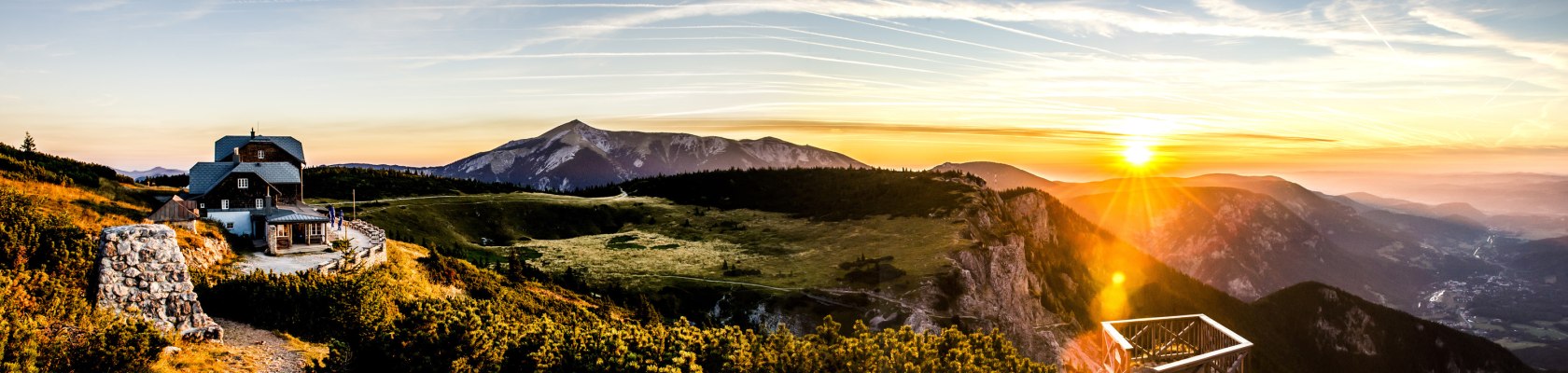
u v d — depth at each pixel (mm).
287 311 43156
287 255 62438
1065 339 149125
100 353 29812
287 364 36281
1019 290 155125
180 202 60719
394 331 32500
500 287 73312
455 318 32688
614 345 35969
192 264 51156
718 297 132375
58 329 31672
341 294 44906
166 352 32969
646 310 90062
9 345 27391
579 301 85250
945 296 135625
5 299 32188
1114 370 45000
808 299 131125
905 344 40469
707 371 37312
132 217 65938
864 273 143250
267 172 87062
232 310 42750
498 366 33438
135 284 37562
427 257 71062
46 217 43969
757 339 40344
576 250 168375
